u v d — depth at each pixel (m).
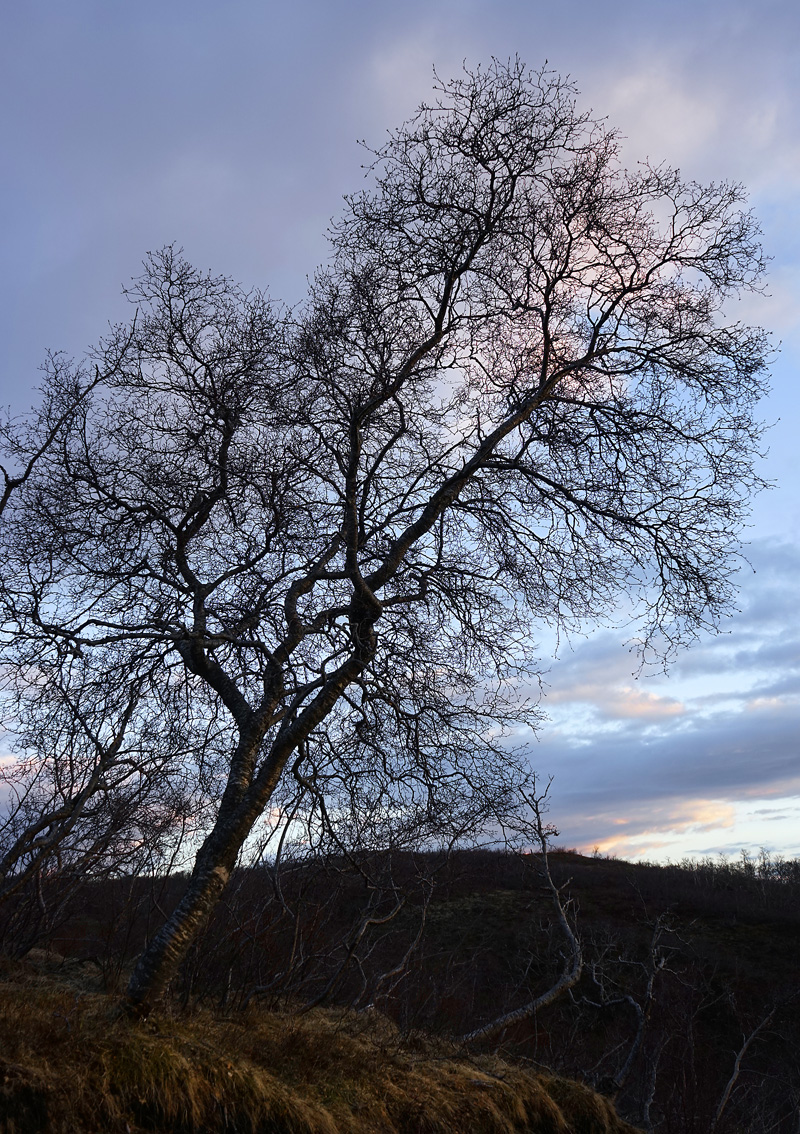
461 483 8.78
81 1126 4.95
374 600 8.04
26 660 7.73
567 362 9.38
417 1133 6.43
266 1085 5.92
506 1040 10.25
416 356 8.76
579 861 37.44
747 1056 17.80
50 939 8.30
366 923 8.34
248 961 8.15
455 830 8.33
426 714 8.26
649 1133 9.23
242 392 8.90
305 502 8.96
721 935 26.56
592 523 9.32
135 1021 6.07
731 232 9.20
